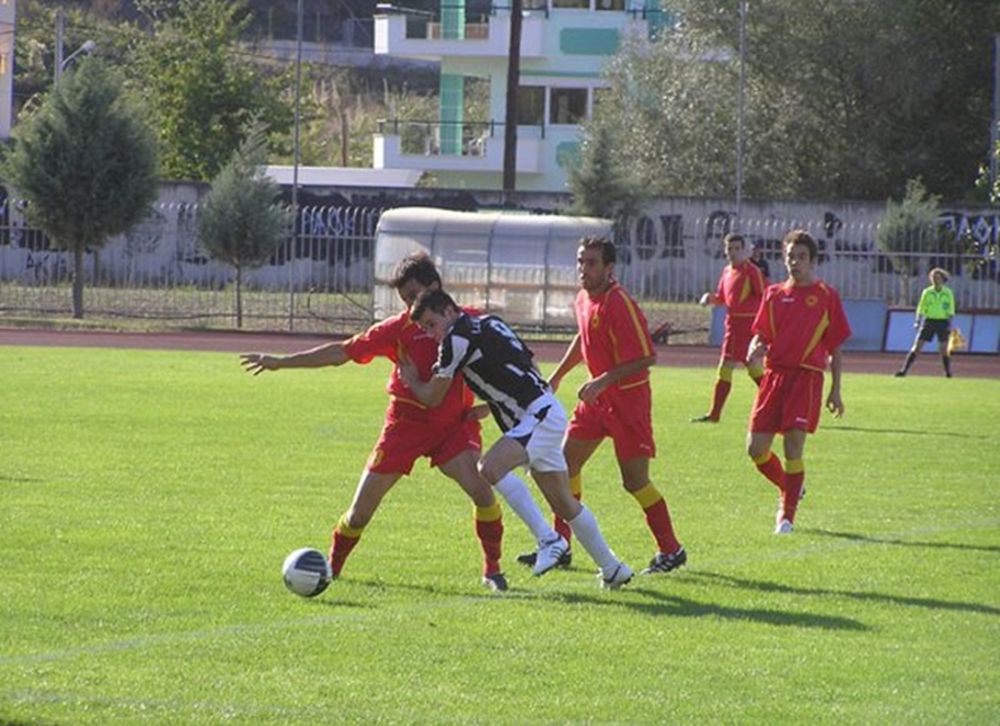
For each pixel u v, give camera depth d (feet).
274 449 106.93
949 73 349.20
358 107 559.38
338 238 260.21
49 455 100.99
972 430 130.41
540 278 247.70
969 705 48.57
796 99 343.05
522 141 369.71
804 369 81.30
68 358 182.80
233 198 245.86
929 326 192.85
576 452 71.31
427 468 100.27
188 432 115.24
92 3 576.20
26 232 293.84
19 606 58.39
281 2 604.49
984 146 351.05
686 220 299.17
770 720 46.44
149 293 281.95
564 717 46.19
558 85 374.84
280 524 77.87
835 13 338.75
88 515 78.84
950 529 81.87
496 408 64.64
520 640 55.57
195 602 60.13
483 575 66.54
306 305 272.31
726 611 61.31
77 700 46.44
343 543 66.08
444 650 53.83
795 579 67.97
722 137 342.85
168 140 402.93
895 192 348.79
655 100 345.92
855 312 236.63
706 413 139.64
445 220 250.78
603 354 70.13
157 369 170.40
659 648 54.95
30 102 437.58
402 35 370.94
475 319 63.98
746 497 91.76
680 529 80.84
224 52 410.72
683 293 295.28
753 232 298.76
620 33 362.12
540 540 64.59
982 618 60.75
